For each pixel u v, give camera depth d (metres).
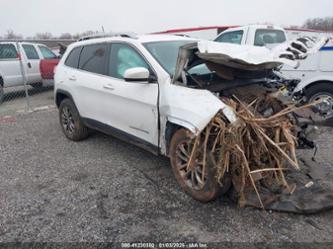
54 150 4.80
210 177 2.89
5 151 4.85
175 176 3.33
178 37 4.25
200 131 2.78
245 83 3.43
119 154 4.50
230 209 2.94
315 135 3.11
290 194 2.94
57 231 2.74
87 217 2.93
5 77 8.79
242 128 2.65
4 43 8.86
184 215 2.88
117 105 3.94
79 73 4.68
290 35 8.19
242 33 7.18
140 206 3.07
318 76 5.18
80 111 4.79
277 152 2.81
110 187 3.49
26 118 7.03
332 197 2.88
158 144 3.48
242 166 2.69
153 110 3.40
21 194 3.43
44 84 9.51
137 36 4.15
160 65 3.47
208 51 3.07
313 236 2.52
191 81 3.38
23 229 2.78
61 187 3.55
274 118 2.79
